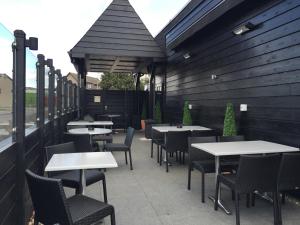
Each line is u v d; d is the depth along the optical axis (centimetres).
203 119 682
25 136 277
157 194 399
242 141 419
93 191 409
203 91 684
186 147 532
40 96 387
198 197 387
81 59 927
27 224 294
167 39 902
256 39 466
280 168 297
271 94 426
